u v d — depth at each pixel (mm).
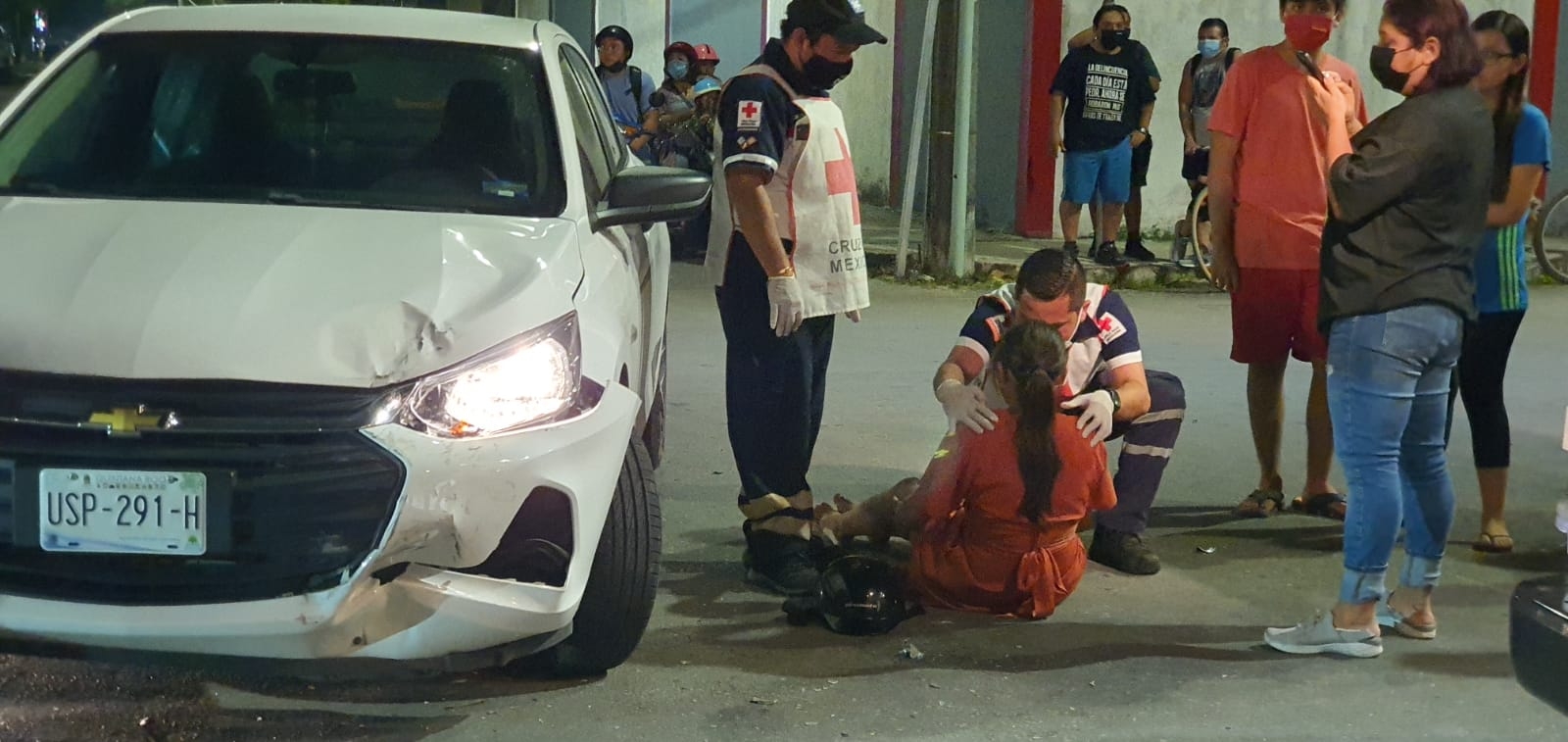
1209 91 11891
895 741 3844
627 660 4320
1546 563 5449
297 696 3965
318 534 3236
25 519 3232
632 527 3955
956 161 11727
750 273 4812
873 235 13852
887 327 9922
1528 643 3201
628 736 3816
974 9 11570
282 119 4449
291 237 3744
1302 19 5496
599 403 3629
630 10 17125
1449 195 4238
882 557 5051
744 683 4188
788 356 4859
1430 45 4223
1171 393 5211
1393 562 5508
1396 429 4336
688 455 6602
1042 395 4477
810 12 4660
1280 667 4434
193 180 4254
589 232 4199
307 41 4680
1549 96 14312
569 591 3537
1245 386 8375
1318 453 5934
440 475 3281
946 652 4480
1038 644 4566
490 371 3412
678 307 10375
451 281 3576
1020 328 4535
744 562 5121
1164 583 5172
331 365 3285
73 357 3246
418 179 4273
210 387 3230
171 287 3439
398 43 4699
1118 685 4258
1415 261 4258
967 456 4574
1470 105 4242
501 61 4672
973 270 11984
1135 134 11938
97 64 4637
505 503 3357
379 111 4488
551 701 4012
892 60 16109
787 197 4766
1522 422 7609
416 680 4102
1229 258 5785
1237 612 4906
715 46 17281
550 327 3568
